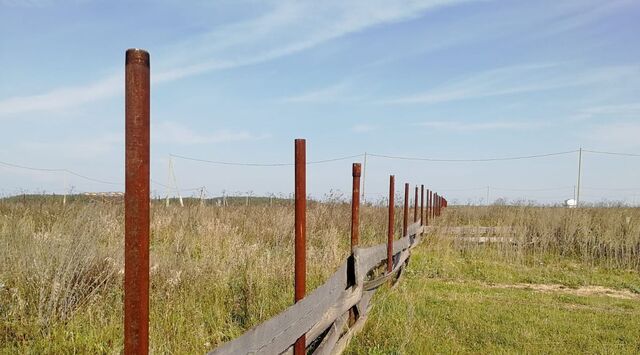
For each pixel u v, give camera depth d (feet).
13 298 16.25
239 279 21.36
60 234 20.94
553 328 22.30
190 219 41.57
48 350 13.70
